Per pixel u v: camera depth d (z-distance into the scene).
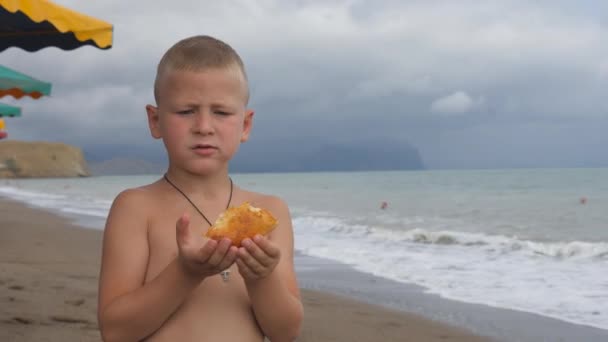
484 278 6.89
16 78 6.58
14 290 5.58
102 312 1.47
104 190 45.31
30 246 9.78
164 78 1.55
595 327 4.73
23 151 149.38
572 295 5.89
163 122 1.57
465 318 5.09
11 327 4.23
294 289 1.63
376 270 7.58
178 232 1.32
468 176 58.69
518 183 40.03
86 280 6.45
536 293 6.02
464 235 10.87
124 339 1.43
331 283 6.78
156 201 1.60
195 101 1.52
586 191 27.67
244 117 1.64
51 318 4.58
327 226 13.67
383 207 21.00
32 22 5.17
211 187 1.62
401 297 5.98
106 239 1.58
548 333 4.59
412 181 50.50
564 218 15.14
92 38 4.97
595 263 7.88
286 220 1.73
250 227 1.30
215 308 1.50
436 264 7.96
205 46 1.56
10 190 46.44
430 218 16.12
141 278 1.52
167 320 1.47
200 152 1.54
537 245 9.56
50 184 70.94
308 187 43.25
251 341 1.52
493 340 4.44
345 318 5.12
